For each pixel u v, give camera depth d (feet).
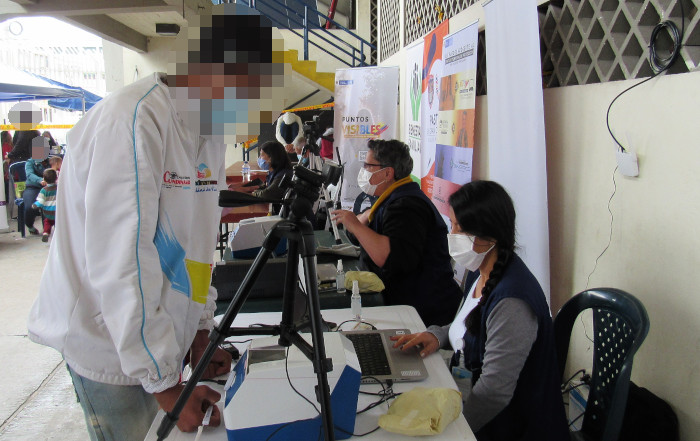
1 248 18.99
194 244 3.87
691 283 4.81
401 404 3.69
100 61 42.52
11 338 11.05
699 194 4.70
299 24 23.06
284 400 3.30
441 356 4.74
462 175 10.08
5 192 23.09
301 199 3.05
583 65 6.77
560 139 7.09
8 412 8.38
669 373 5.07
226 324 3.12
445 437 3.50
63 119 37.35
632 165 5.48
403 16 17.31
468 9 10.43
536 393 4.37
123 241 3.08
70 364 3.58
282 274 6.35
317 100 27.43
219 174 4.07
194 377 3.14
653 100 5.27
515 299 4.36
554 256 7.28
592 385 4.96
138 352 3.15
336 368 3.35
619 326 4.66
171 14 20.84
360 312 5.63
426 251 7.04
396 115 16.74
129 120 3.14
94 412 3.67
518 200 7.34
